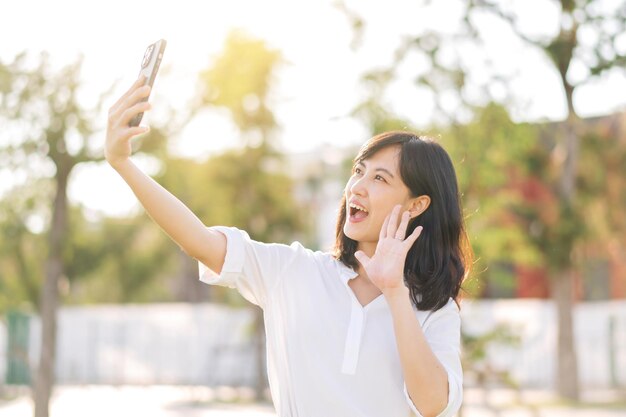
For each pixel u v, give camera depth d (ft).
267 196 70.90
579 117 66.59
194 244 10.76
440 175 11.41
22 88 38.24
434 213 11.43
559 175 69.56
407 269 11.39
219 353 86.33
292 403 10.95
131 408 64.49
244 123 69.00
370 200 11.21
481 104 52.31
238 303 76.28
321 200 83.15
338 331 10.85
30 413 61.98
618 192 71.51
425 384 10.23
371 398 10.73
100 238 89.30
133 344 91.09
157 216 10.57
